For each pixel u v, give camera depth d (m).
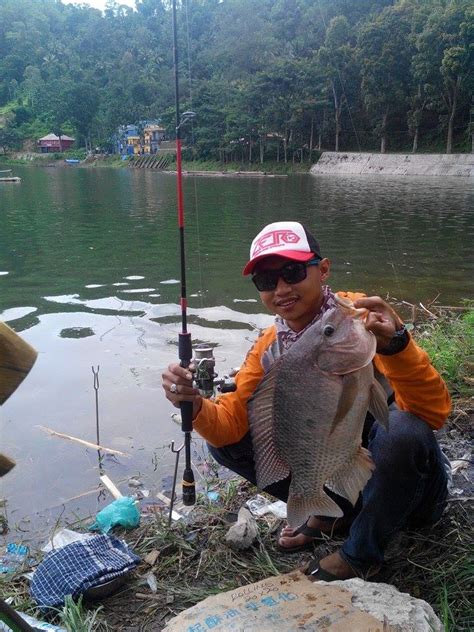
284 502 2.92
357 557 2.30
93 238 14.53
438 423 2.22
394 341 2.01
